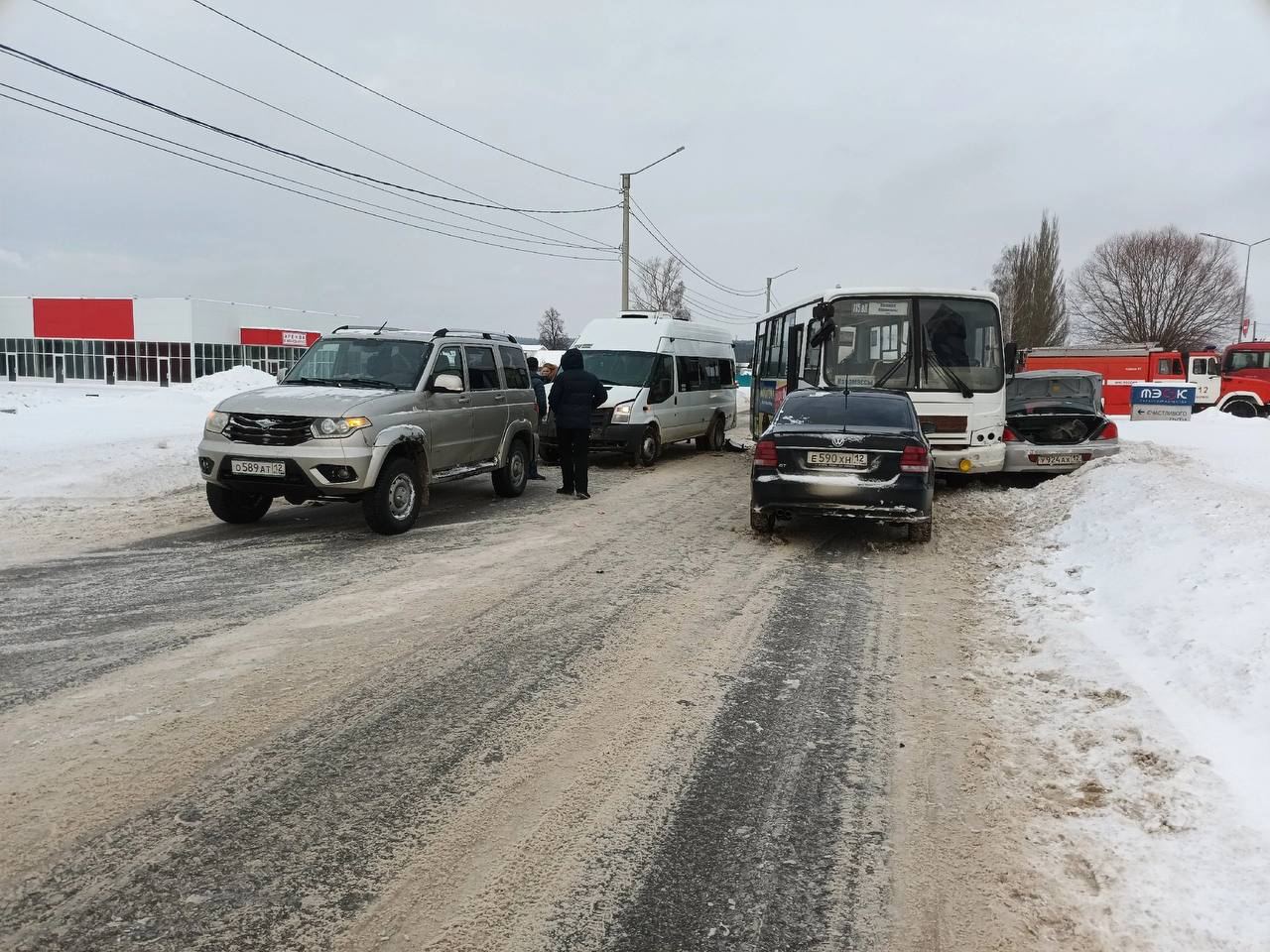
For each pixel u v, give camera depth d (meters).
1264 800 3.35
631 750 3.93
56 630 5.42
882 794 3.55
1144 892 2.84
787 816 3.37
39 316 50.53
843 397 9.57
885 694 4.67
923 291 11.83
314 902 2.74
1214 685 4.34
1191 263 62.09
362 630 5.57
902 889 2.90
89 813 3.22
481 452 10.47
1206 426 20.45
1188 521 7.05
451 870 2.94
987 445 11.74
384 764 3.71
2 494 10.32
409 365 9.50
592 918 2.71
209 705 4.27
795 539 8.99
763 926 2.69
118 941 2.52
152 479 11.52
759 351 17.80
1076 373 15.00
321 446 8.06
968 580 7.39
